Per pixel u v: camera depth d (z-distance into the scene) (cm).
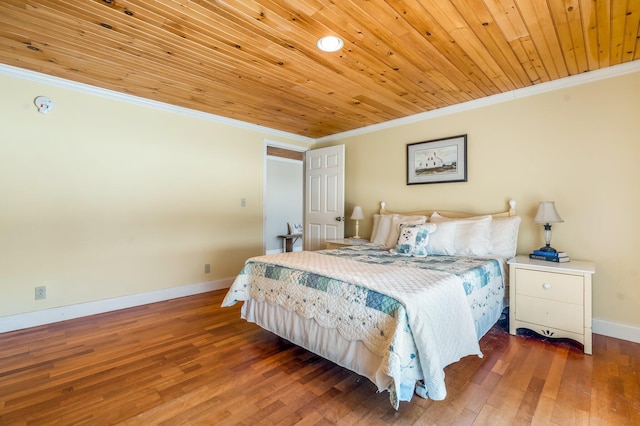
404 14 173
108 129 301
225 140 393
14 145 254
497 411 150
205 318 283
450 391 167
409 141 374
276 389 171
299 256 261
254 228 426
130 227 317
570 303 218
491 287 229
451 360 157
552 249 252
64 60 234
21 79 256
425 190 358
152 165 331
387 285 167
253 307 244
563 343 227
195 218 367
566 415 147
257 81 269
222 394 166
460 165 325
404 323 142
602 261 246
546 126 272
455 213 326
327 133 462
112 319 279
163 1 163
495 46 208
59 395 164
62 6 167
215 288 385
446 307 164
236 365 197
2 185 250
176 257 351
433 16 175
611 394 163
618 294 239
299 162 730
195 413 150
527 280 237
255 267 246
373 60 229
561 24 183
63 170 277
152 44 208
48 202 270
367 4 165
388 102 320
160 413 150
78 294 286
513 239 274
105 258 301
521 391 167
